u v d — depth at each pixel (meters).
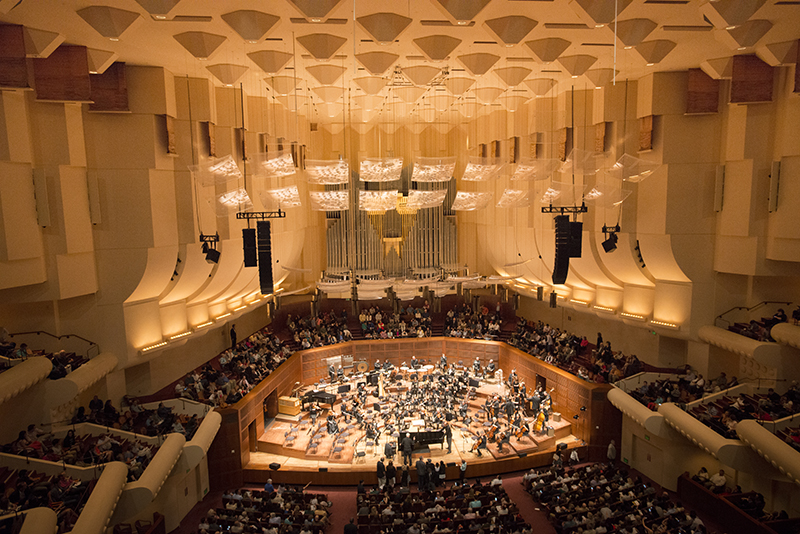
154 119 13.47
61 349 13.15
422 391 20.25
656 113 14.67
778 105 12.77
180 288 15.50
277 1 8.89
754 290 14.72
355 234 24.47
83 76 10.96
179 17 9.51
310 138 23.61
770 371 14.12
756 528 11.24
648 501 12.60
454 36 11.07
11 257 10.83
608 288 18.17
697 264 14.99
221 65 11.58
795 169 12.48
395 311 22.83
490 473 16.11
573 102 14.93
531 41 10.82
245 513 12.80
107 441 11.80
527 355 20.72
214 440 15.32
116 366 13.65
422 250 24.78
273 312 18.83
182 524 13.38
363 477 15.73
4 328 11.94
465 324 24.48
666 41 10.90
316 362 22.11
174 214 14.41
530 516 13.58
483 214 23.16
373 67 11.23
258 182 17.44
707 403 14.21
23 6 8.50
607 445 16.47
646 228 15.53
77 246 12.51
